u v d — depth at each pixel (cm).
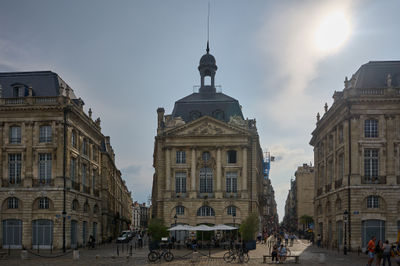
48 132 4812
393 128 4444
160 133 6334
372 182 4422
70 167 4928
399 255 3147
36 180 4719
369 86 4712
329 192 5138
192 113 6444
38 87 5034
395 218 4325
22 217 4672
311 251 4616
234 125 6147
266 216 11394
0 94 4856
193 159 6138
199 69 6956
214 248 5116
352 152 4447
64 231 4600
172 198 6091
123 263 3291
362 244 4331
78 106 5312
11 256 3894
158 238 4691
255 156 6278
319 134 6041
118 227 9194
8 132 4816
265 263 3306
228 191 6150
